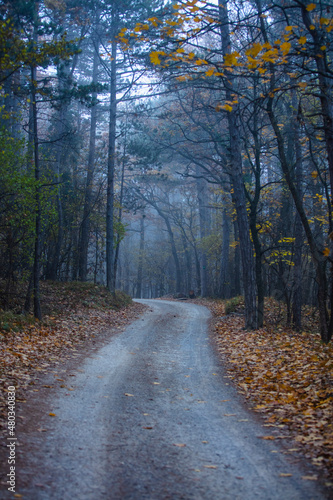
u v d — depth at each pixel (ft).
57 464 13.32
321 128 24.00
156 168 141.49
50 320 47.80
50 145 80.53
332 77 21.93
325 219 55.83
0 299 48.91
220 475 12.88
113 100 79.05
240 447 15.23
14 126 64.64
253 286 49.60
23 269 53.67
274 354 31.91
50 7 65.77
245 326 49.62
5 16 51.31
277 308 64.90
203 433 16.83
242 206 49.98
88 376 26.43
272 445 15.31
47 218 55.83
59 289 69.97
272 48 19.90
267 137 66.54
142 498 11.35
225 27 43.65
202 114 74.38
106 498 11.32
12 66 30.45
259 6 33.94
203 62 21.12
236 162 49.62
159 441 15.83
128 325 55.93
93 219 91.40
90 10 72.69
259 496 11.51
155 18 21.30
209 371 29.81
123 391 23.31
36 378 24.27
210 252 131.34
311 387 21.75
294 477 12.60
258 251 49.75
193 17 21.97
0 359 26.55
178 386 25.30
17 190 45.70
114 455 14.32
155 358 34.45
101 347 38.11
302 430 16.42
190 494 11.64
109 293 75.61
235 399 22.29
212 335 49.32
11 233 48.70
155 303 100.94
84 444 15.20
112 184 80.02
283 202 66.44
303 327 53.88
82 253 90.68
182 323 61.05
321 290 33.50
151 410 19.99
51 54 34.73
